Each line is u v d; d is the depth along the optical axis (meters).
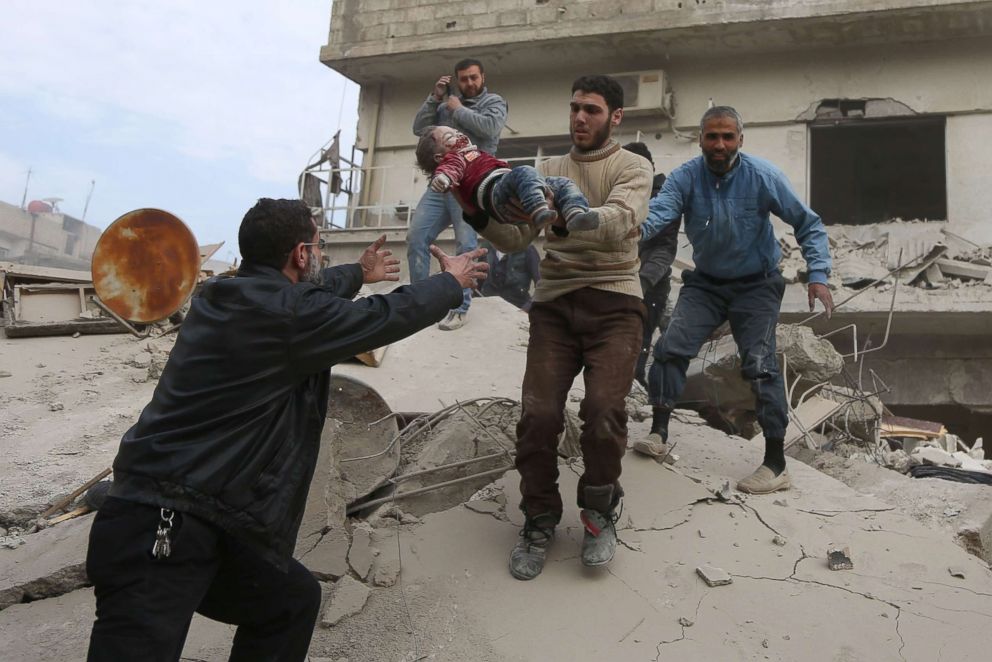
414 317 2.67
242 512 2.43
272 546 2.49
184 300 7.04
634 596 3.45
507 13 15.68
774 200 4.30
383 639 3.29
